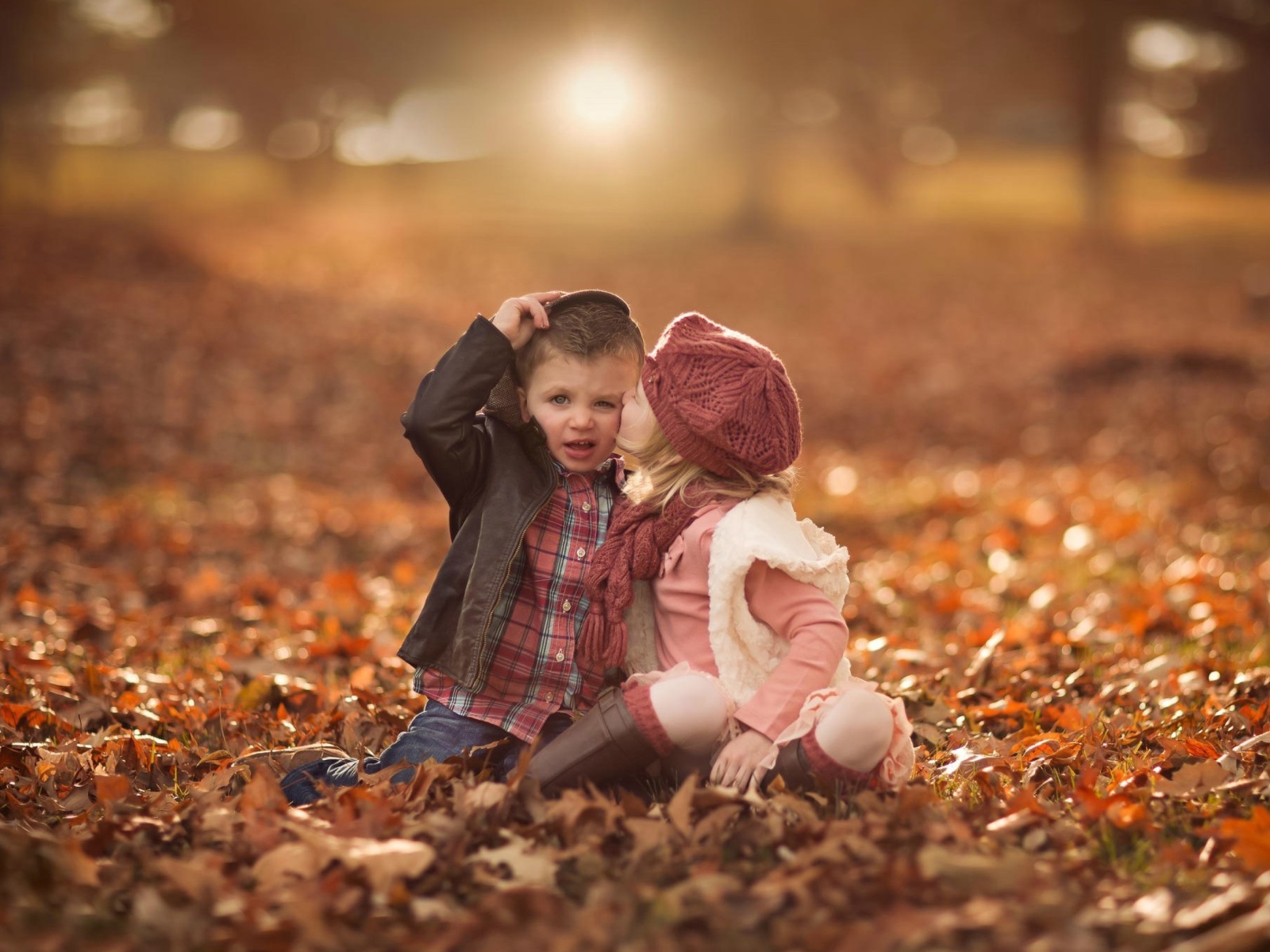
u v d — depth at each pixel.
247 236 26.61
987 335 19.19
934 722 3.61
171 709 3.79
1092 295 23.45
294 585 6.32
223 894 2.20
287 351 13.62
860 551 7.18
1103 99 32.50
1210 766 2.72
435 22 32.03
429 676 2.83
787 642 2.65
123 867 2.34
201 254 19.70
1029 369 15.44
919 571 6.48
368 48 34.53
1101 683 4.07
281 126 41.22
